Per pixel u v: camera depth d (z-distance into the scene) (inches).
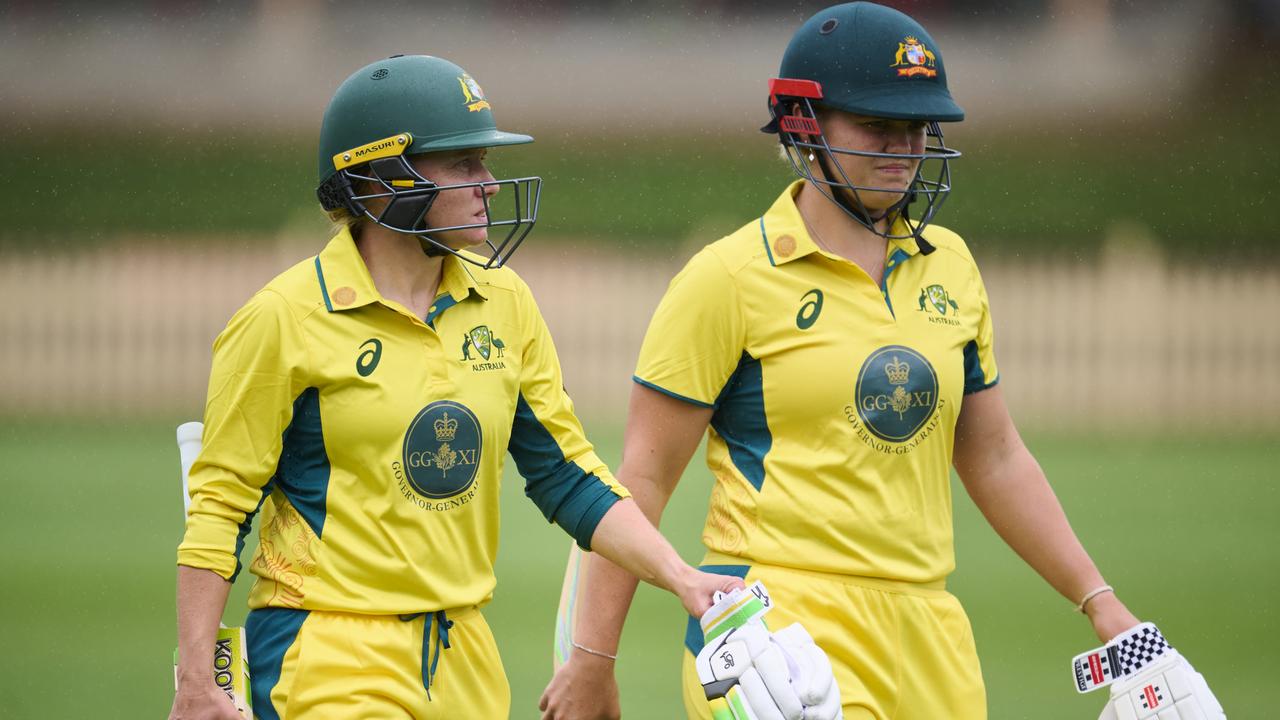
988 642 1200.8
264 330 520.1
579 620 601.3
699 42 5019.7
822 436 574.9
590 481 563.2
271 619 530.9
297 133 4758.9
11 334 2881.4
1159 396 2770.7
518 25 5017.2
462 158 541.6
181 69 4874.5
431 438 526.9
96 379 2864.2
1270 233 4183.1
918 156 571.2
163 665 1120.2
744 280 581.6
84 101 4736.7
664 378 586.2
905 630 576.4
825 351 573.3
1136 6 4867.1
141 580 1417.3
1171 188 4402.1
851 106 565.9
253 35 4921.3
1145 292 2970.0
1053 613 1301.7
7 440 2335.1
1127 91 4771.2
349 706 517.3
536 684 1083.9
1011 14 4886.8
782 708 490.3
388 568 522.3
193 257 3927.2
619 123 4884.4
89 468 2075.5
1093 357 2827.3
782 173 4744.1
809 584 568.7
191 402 2765.7
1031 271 3764.8
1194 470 2092.8
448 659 534.6
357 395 522.9
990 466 621.9
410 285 541.6
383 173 530.6
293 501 530.6
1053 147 4589.1
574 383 2847.0
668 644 1208.2
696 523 1609.3
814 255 581.6
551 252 4074.8
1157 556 1535.4
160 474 2027.6
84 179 4466.0
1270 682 1085.1
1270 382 2783.0
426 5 5000.0
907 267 589.9
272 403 519.8
